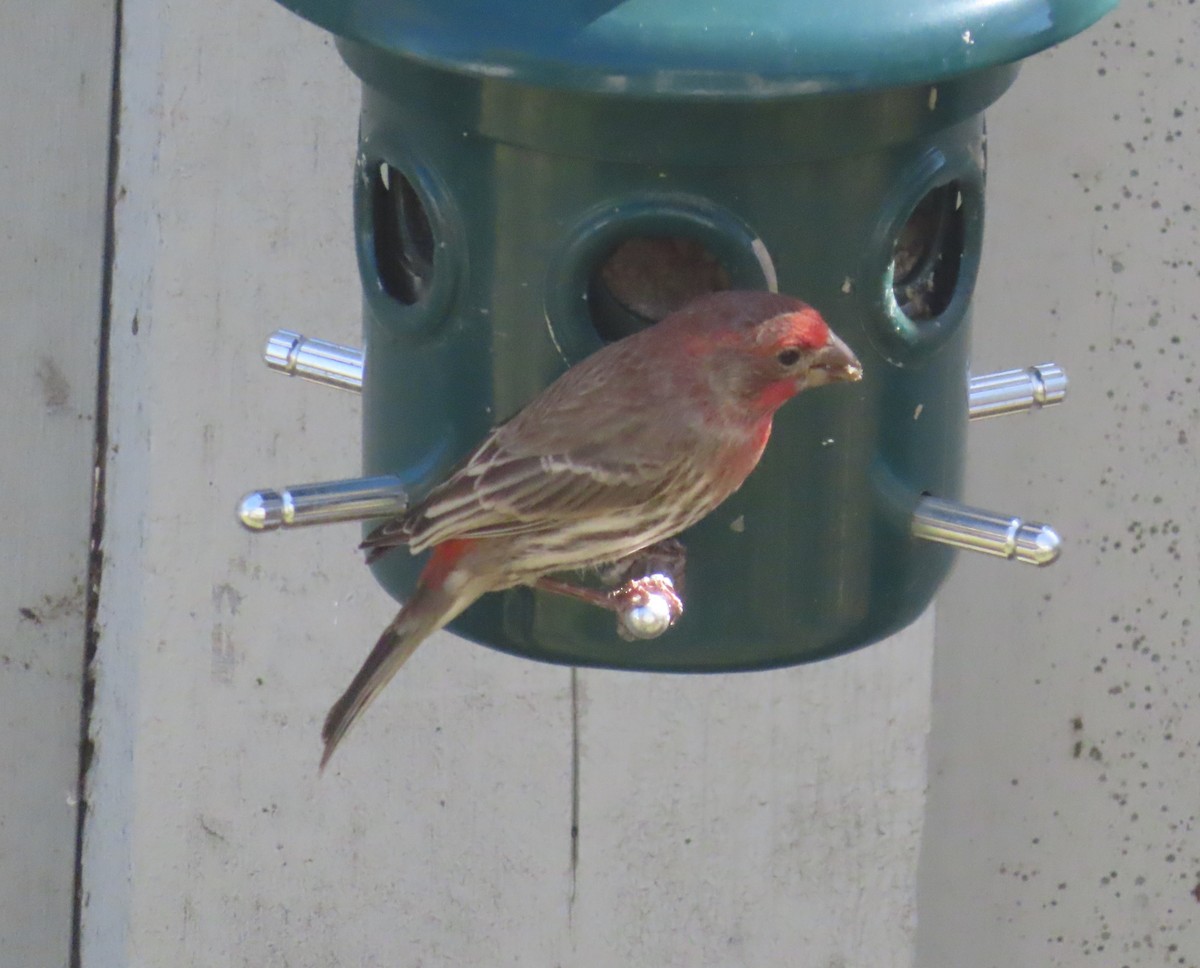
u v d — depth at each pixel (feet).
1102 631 36.78
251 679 31.89
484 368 24.02
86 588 33.68
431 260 25.66
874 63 20.80
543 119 22.62
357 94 30.91
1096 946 37.96
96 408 33.14
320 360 27.04
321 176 31.01
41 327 32.78
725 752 32.50
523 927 32.76
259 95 30.66
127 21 31.63
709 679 32.27
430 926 32.65
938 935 37.32
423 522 23.49
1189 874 38.11
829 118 22.44
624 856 32.65
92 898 33.99
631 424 22.94
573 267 23.16
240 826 32.19
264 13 30.48
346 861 32.40
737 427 22.95
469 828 32.48
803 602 24.39
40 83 32.19
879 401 24.14
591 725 32.32
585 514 23.25
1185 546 36.73
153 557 31.40
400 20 21.48
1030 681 36.73
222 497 31.42
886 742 32.78
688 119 22.27
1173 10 34.96
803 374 22.63
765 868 32.83
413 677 31.96
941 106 23.06
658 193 22.75
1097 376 35.88
